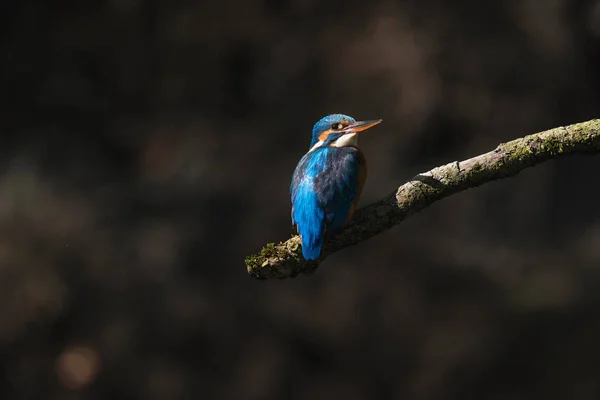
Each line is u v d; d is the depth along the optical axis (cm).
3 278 1288
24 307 1281
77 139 1585
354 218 451
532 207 1622
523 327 1372
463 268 1445
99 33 1625
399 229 1474
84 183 1500
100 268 1353
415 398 1315
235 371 1313
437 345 1353
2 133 1572
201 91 1617
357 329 1359
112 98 1619
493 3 1661
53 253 1347
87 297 1331
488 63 1622
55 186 1470
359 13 1628
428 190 427
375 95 1570
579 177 1673
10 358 1259
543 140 408
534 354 1348
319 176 512
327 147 545
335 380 1324
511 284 1455
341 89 1579
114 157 1588
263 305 1370
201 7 1634
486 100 1603
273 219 1468
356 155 532
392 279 1414
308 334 1347
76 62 1619
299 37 1620
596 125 403
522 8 1670
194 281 1389
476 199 1579
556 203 1650
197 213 1474
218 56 1616
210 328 1336
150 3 1631
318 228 457
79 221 1404
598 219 1630
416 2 1633
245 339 1339
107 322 1317
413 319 1377
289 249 466
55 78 1608
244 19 1625
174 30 1627
